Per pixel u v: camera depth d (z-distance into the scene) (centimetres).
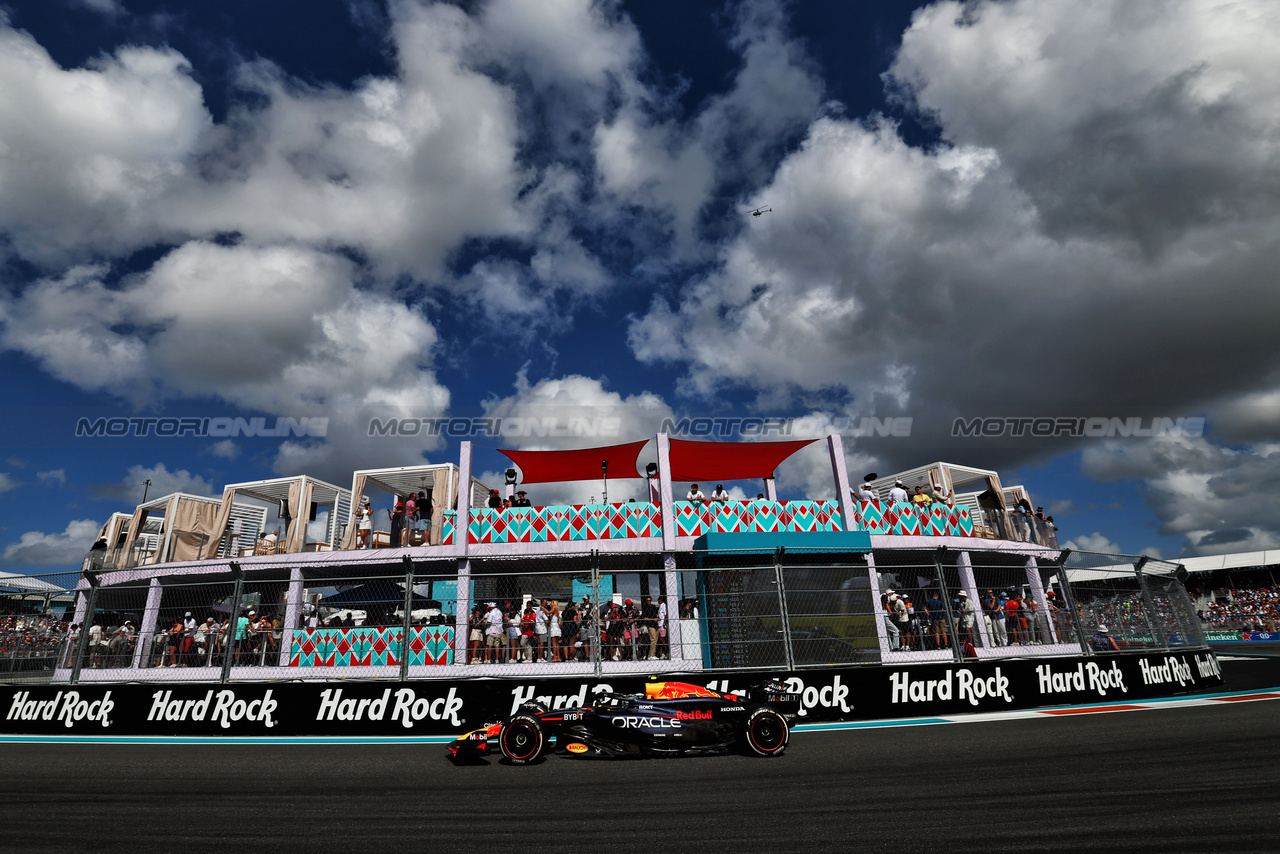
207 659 1345
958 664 1147
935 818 498
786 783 640
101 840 487
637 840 464
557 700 1070
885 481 2205
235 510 2103
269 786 680
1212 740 772
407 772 752
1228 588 3944
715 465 1944
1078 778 612
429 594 1708
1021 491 2241
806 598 1382
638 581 1184
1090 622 1401
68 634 1284
